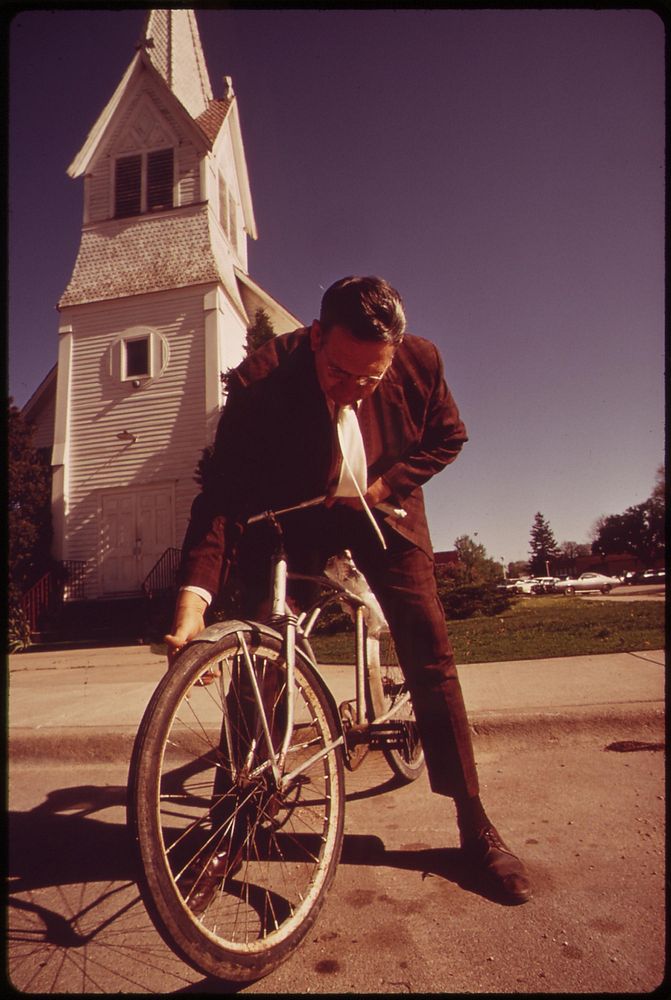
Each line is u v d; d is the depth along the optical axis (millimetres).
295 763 1794
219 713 3461
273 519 1874
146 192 17094
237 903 1739
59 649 11641
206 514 1839
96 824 2527
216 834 1686
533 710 3043
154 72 17375
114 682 5504
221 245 17703
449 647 2043
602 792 2404
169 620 13305
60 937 1683
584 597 16703
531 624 7730
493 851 1839
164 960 1561
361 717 2250
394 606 2039
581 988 1341
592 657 4371
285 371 1877
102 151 17406
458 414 2129
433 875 1888
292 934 1494
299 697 2051
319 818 2252
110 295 16422
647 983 1345
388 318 1648
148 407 15891
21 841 2361
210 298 16094
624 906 1637
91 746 3324
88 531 15578
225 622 1608
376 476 2018
